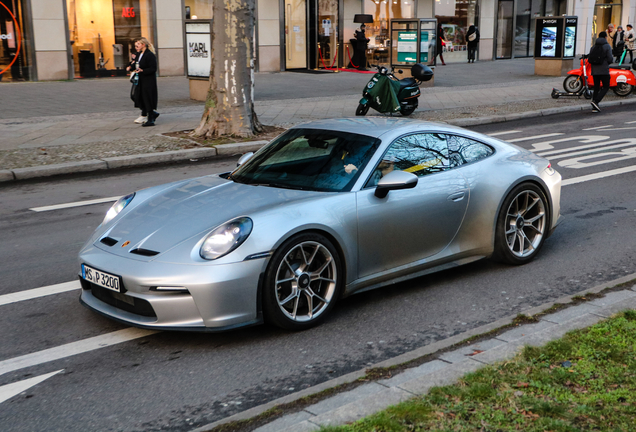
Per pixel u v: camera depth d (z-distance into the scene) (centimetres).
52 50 2131
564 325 387
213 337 421
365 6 2830
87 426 319
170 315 389
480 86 2100
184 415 328
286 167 489
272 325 440
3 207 791
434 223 488
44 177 973
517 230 549
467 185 509
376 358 390
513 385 315
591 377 322
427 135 513
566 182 869
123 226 444
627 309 410
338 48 2784
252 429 299
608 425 277
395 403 299
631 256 576
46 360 393
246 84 1237
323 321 446
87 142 1184
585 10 3500
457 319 449
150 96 1345
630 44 2911
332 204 436
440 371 331
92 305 429
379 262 464
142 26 2302
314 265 438
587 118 1515
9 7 2042
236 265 389
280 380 364
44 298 495
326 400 318
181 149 1136
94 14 2202
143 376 371
